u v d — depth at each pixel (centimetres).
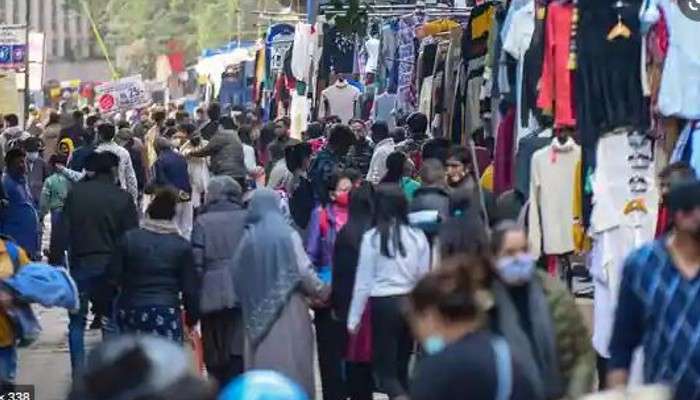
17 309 2003
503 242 1440
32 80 8356
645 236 2136
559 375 1448
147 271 2209
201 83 10762
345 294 2189
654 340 1422
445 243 1775
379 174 3106
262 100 6931
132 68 16275
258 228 2106
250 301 2095
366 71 4309
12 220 3459
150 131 5550
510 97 2478
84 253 2586
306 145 2703
